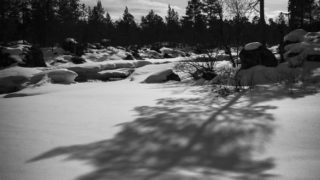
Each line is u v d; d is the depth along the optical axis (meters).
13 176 4.14
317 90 9.70
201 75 17.33
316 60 14.15
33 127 6.88
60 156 4.87
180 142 5.32
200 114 7.27
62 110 9.02
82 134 6.13
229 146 5.05
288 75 12.96
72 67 23.09
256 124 6.17
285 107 7.57
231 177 3.87
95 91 14.15
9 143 5.66
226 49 19.95
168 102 9.43
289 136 5.42
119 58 44.31
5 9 45.12
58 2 57.31
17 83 19.36
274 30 48.06
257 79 13.52
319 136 5.35
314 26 25.81
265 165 4.27
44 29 47.22
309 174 3.93
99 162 4.52
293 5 39.06
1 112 9.07
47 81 18.98
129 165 4.35
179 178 3.84
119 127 6.52
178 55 53.50
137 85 16.52
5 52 28.39
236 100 9.02
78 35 64.81
